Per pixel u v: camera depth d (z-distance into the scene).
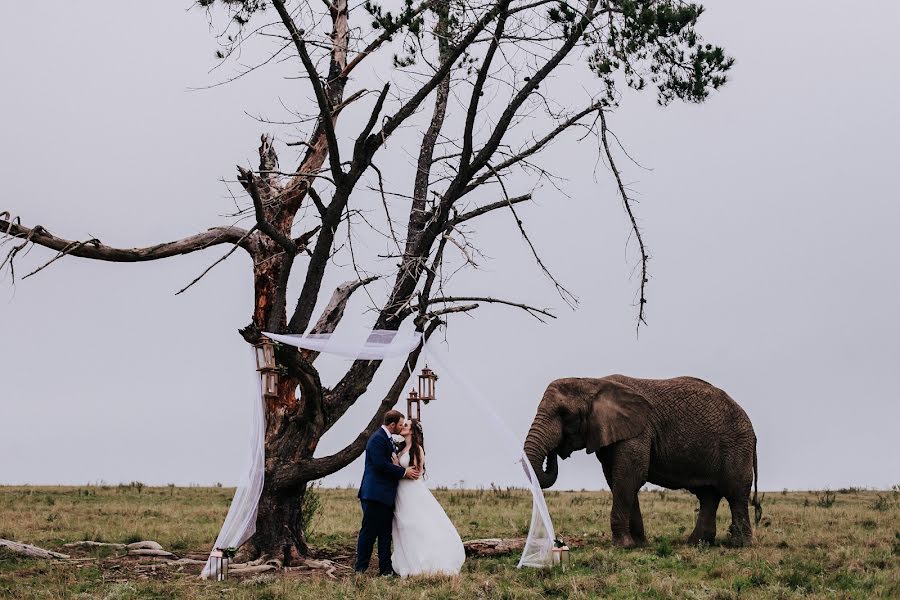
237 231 17.75
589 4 16.72
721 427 18.11
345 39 18.02
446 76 17.83
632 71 16.91
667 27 16.50
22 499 27.36
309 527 19.88
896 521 21.17
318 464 16.08
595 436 17.33
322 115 15.75
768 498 29.77
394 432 14.26
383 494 13.99
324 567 15.40
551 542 14.84
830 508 25.02
